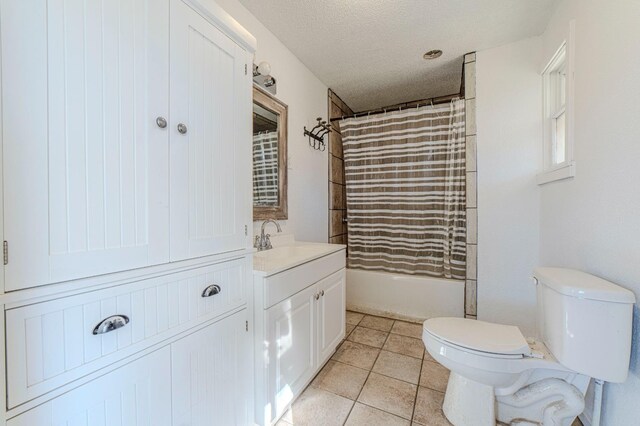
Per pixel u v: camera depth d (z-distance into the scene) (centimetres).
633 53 104
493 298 226
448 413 139
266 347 127
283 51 217
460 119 243
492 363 122
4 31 57
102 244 74
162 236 89
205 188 105
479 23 193
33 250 62
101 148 74
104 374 74
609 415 115
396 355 201
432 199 264
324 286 182
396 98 324
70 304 68
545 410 124
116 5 77
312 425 136
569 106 157
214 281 108
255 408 129
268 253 182
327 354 186
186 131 97
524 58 212
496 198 223
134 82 81
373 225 289
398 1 172
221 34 111
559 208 173
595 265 130
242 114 122
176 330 93
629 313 102
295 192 232
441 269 265
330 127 273
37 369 63
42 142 63
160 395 88
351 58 237
